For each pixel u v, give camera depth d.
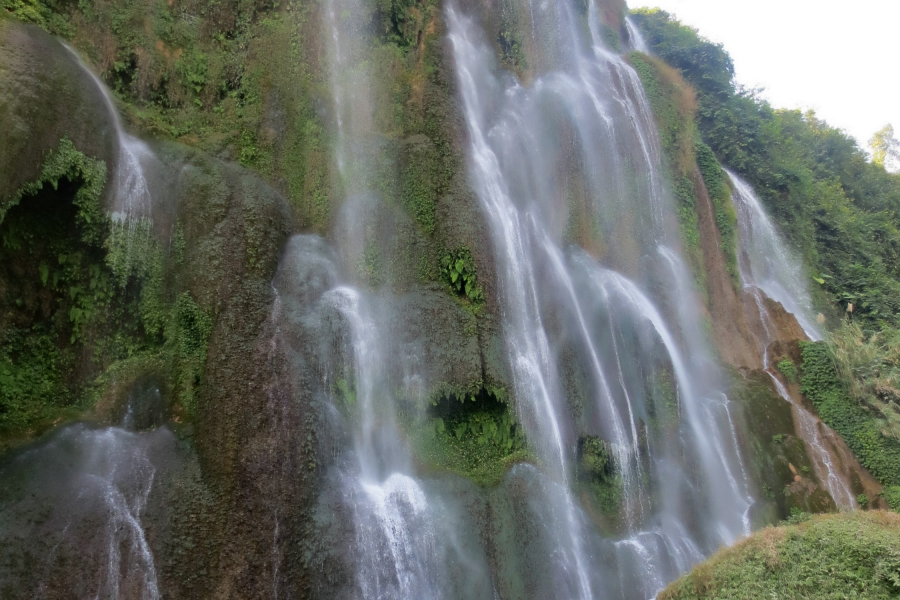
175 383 8.69
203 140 10.65
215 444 8.14
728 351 17.19
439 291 11.49
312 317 9.71
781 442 14.59
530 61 17.47
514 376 11.25
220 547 7.58
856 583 7.52
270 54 11.88
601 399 12.45
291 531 7.94
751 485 13.98
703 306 17.48
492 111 15.26
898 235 28.33
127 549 7.15
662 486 12.48
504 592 9.07
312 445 8.58
